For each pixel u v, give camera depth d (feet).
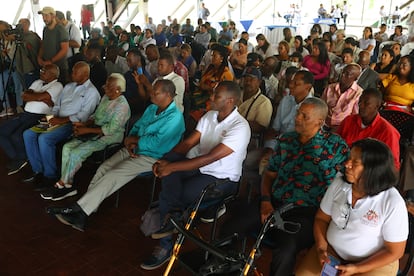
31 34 18.62
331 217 6.18
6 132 12.70
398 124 10.48
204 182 8.11
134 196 11.60
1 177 12.64
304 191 7.04
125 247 9.12
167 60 12.75
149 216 8.64
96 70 16.05
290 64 17.99
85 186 12.12
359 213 5.69
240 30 48.29
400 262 8.20
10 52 18.84
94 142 11.15
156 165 7.98
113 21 52.95
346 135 9.23
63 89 12.53
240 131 7.94
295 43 23.41
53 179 12.00
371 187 5.51
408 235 6.09
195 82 19.60
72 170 11.09
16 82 19.25
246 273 5.54
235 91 8.05
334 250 6.13
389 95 13.02
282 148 7.41
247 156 10.19
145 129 10.03
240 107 11.48
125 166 9.64
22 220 10.19
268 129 11.22
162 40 36.22
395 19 43.80
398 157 8.54
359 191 5.73
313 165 6.98
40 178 12.36
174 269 8.32
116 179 9.55
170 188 8.01
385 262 5.49
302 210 7.05
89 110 12.05
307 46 25.35
